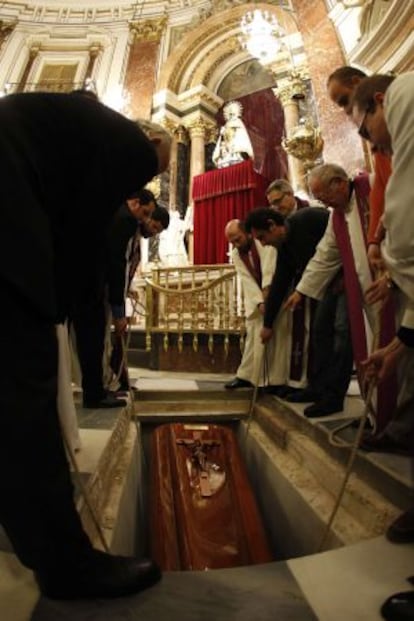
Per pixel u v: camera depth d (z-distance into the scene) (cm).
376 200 185
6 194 85
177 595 99
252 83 930
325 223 269
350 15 635
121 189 109
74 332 262
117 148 105
